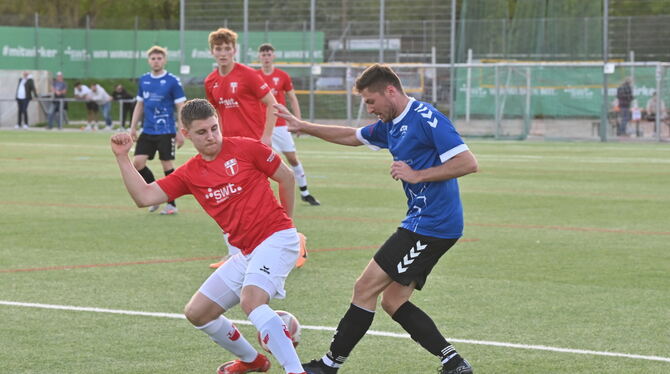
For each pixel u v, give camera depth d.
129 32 60.44
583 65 48.16
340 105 51.81
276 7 52.78
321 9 52.16
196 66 54.03
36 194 23.66
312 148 43.97
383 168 32.41
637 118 48.16
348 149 43.41
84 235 17.11
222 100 16.05
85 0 82.94
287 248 8.36
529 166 32.59
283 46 52.81
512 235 17.30
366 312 8.42
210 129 8.26
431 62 50.97
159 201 8.55
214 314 8.45
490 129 50.00
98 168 30.95
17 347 9.66
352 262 14.56
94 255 15.05
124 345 9.78
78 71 60.88
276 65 52.78
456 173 8.19
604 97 48.09
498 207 21.42
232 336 8.54
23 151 38.28
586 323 10.78
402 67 50.72
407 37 51.22
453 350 8.52
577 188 25.55
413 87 50.75
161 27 63.62
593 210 20.91
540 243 16.41
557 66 48.91
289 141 21.56
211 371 8.92
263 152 8.50
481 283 12.98
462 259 14.81
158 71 20.05
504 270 13.94
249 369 8.75
